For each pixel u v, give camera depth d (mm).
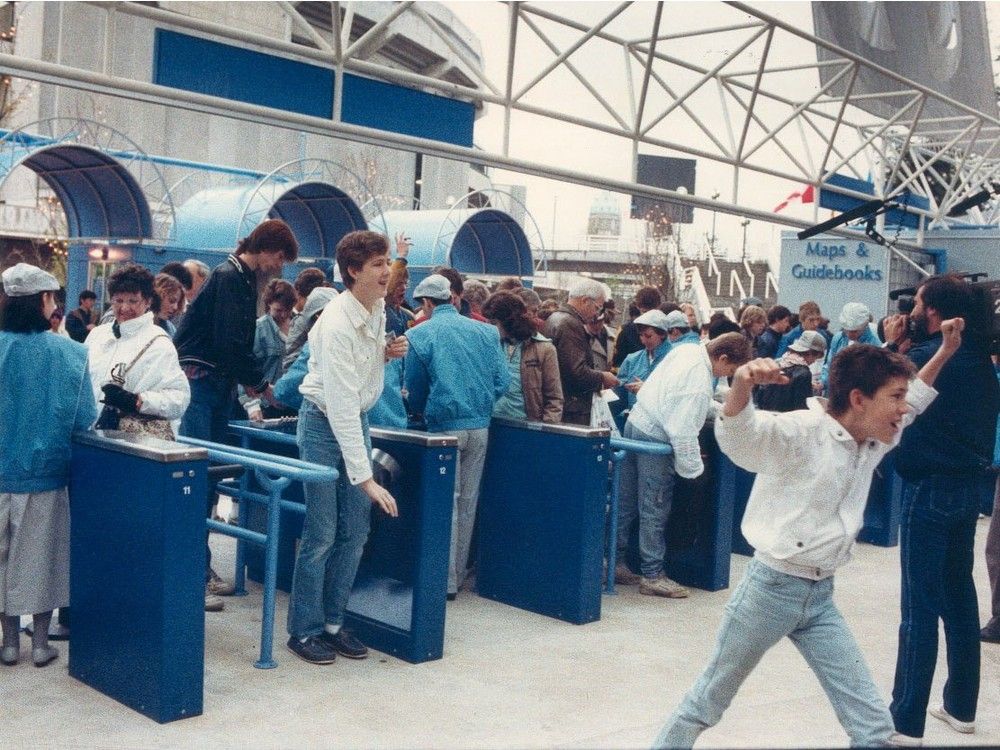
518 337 6391
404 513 5125
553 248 68062
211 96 5867
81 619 4488
